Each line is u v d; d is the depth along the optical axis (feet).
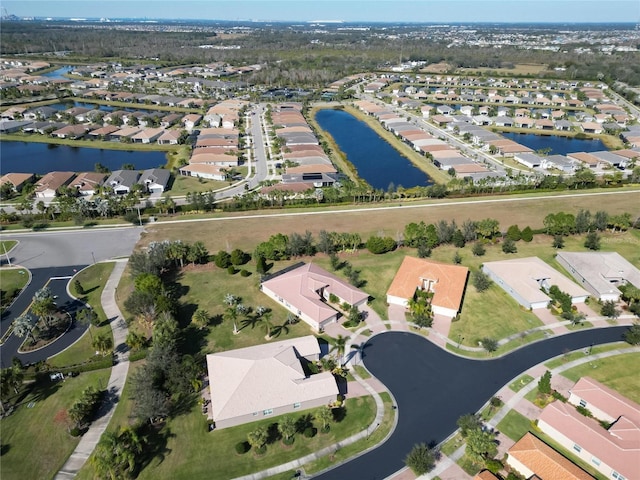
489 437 166.71
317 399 194.18
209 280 291.79
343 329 245.24
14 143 624.18
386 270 305.32
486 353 228.63
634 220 380.58
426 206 419.95
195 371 200.03
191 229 368.07
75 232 361.71
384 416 191.31
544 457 162.91
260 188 467.11
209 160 529.86
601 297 271.08
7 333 241.14
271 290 270.26
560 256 315.58
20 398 198.80
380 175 520.42
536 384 208.54
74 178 479.41
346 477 165.48
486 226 339.16
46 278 294.87
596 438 171.42
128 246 338.34
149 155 587.27
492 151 588.50
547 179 460.14
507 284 279.49
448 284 272.31
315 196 428.15
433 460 171.01
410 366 219.41
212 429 184.14
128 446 165.37
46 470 166.91
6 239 349.00
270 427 185.68
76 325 248.11
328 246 320.29
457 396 202.08
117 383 207.31
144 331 240.94
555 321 253.65
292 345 219.61
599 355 228.02
